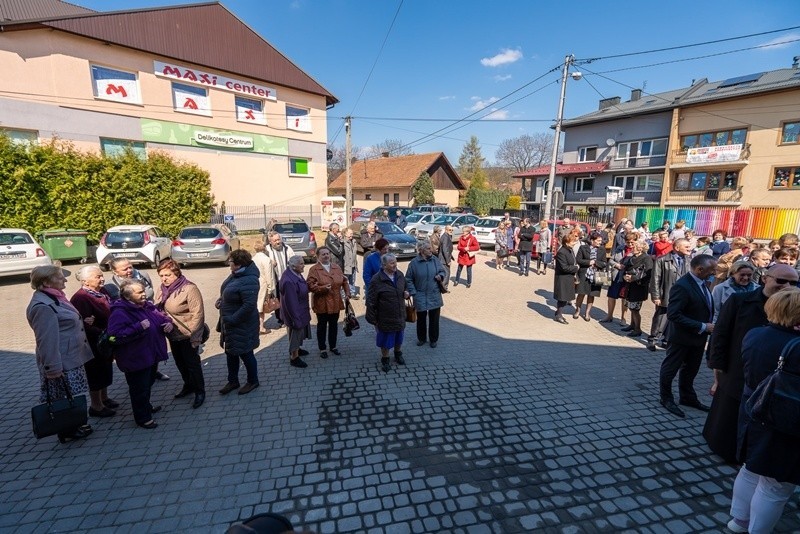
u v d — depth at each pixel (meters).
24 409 4.12
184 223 16.27
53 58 15.04
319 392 4.50
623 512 2.76
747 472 2.52
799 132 21.77
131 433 3.66
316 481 3.04
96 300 3.86
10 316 7.41
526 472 3.17
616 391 4.60
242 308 4.18
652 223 23.09
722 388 3.30
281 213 22.81
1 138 11.89
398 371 5.08
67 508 2.74
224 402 4.26
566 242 7.15
